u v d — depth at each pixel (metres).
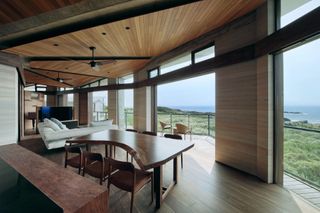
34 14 2.99
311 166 2.71
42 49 4.49
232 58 3.51
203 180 3.06
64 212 0.60
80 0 2.62
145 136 3.37
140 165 1.87
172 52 5.37
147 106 7.12
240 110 3.48
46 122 5.15
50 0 2.58
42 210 0.62
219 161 3.98
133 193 1.96
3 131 4.68
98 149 5.13
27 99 10.14
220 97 3.93
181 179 3.11
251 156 3.29
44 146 5.41
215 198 2.49
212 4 2.86
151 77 6.78
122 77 8.99
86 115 10.71
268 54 2.89
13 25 3.43
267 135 2.94
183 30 3.86
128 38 4.09
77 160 2.83
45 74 7.80
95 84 10.23
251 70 3.26
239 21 3.42
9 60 4.75
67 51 4.74
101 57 5.63
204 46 4.34
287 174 3.20
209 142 5.94
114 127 6.37
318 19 2.01
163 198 2.46
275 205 2.32
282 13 2.88
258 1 2.87
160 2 2.94
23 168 1.00
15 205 0.65
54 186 0.78
